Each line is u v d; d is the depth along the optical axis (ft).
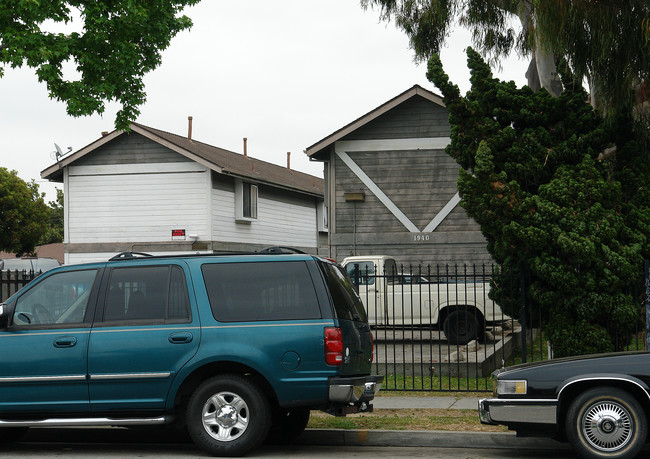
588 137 40.29
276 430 30.45
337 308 26.63
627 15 40.78
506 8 59.26
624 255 37.17
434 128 80.79
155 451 28.07
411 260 80.28
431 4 65.36
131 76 71.67
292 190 116.57
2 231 161.79
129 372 26.50
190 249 92.38
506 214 38.50
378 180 81.46
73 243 94.68
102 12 67.46
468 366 43.65
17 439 30.78
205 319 26.53
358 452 28.04
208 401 26.20
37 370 26.81
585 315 37.52
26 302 27.81
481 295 55.42
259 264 27.07
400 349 54.03
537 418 25.35
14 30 62.69
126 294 27.37
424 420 32.09
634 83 44.27
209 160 91.81
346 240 81.46
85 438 31.40
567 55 43.06
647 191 39.55
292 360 25.94
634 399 24.56
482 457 27.12
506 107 42.16
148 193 93.76
